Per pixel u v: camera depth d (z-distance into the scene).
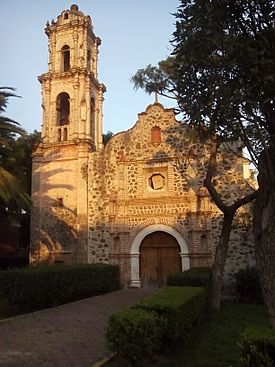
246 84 6.14
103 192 20.83
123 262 19.64
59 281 13.74
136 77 14.76
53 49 24.27
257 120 6.42
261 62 5.86
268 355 4.66
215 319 10.94
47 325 10.27
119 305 13.53
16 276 13.01
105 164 21.11
